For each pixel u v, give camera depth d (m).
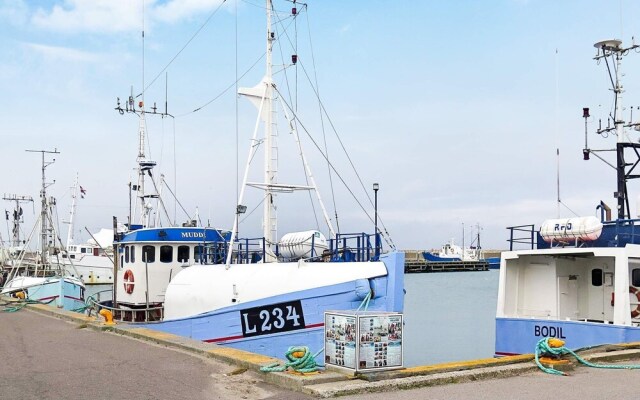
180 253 19.14
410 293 56.94
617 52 19.34
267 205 17.33
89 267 56.19
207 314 15.18
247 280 15.00
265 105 17.70
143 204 23.47
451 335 29.34
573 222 15.09
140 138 23.81
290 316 14.17
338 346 8.43
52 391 7.91
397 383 7.93
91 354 10.73
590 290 15.73
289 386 7.98
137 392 7.81
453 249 107.12
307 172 17.58
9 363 9.96
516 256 15.81
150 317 18.59
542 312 15.77
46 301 28.61
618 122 19.34
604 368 9.52
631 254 13.95
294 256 16.77
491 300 49.22
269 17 17.89
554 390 7.94
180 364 9.61
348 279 13.82
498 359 9.66
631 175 19.39
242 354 9.92
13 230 53.03
